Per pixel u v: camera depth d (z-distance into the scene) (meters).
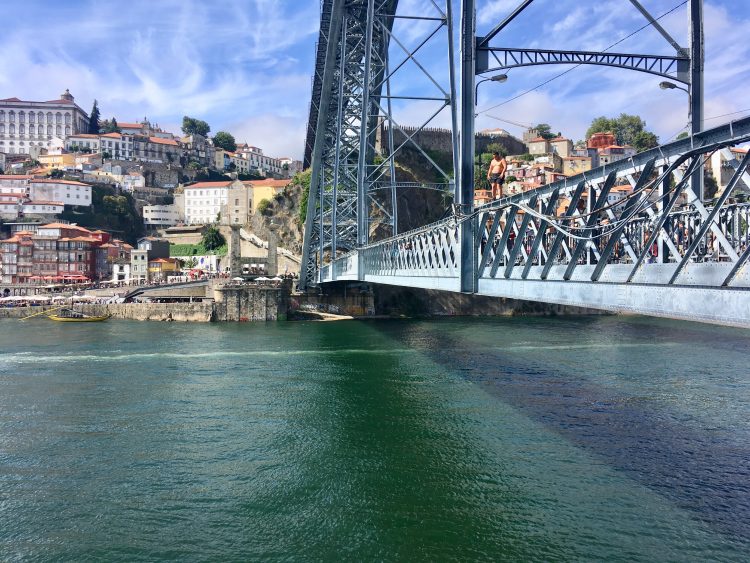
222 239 130.62
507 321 80.06
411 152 115.31
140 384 38.56
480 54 20.52
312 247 82.94
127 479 23.27
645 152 12.52
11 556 17.97
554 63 20.81
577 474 23.39
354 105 59.44
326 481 22.81
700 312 10.99
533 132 148.38
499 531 19.02
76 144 179.38
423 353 51.09
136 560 17.67
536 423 29.81
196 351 52.00
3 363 46.09
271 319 80.69
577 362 46.50
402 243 32.66
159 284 94.56
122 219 148.50
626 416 31.02
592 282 14.46
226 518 20.11
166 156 189.12
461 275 21.02
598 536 18.69
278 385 38.19
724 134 10.29
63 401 34.28
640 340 58.81
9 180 145.12
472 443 26.89
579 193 14.66
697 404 33.44
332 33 43.91
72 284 105.50
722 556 17.58
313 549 18.17
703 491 21.89
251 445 26.81
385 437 27.73
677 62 21.17
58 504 21.25
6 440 27.67
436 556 17.67
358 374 41.72
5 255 113.44
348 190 74.75
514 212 18.23
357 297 85.38
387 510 20.52
